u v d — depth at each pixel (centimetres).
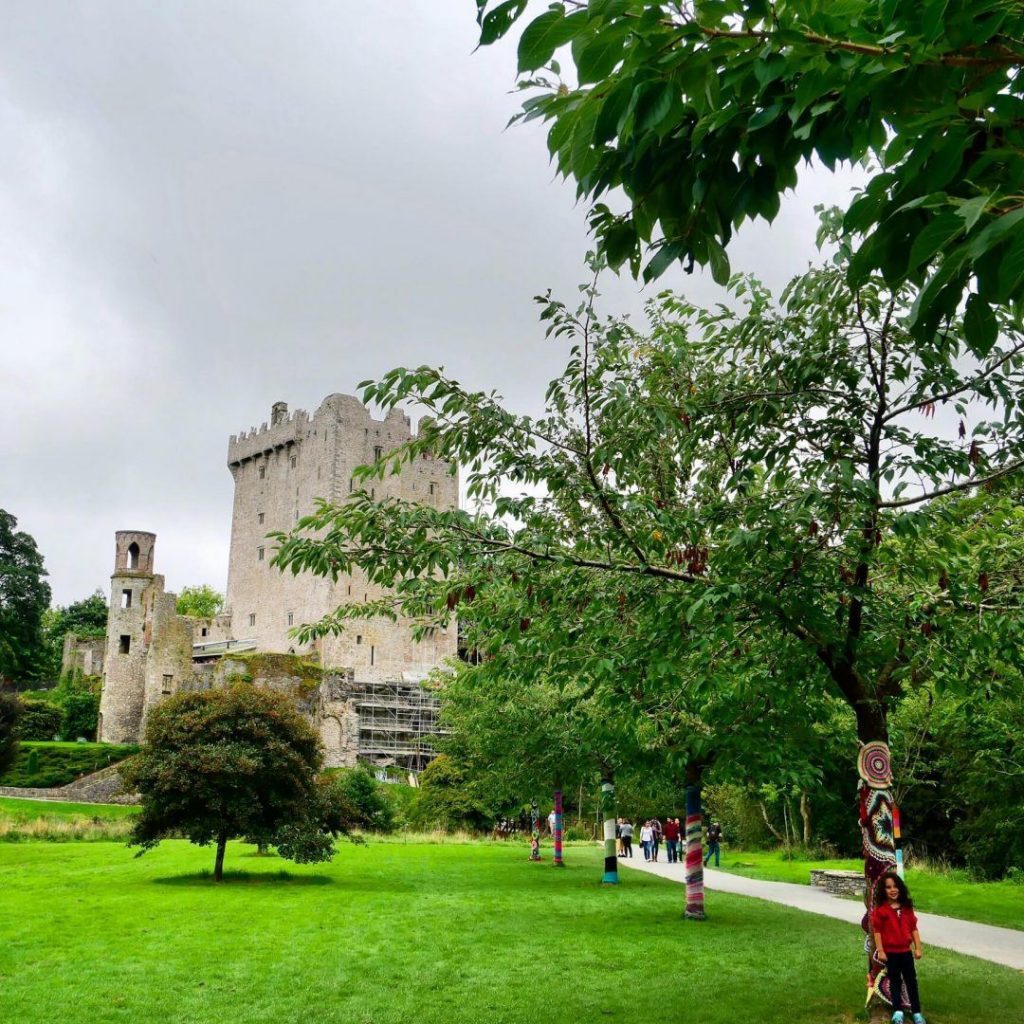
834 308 1002
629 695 1129
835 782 3812
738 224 443
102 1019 1023
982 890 2506
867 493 862
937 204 348
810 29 383
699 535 991
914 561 959
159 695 8275
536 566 1013
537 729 2525
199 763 2370
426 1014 1041
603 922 1748
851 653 1048
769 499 958
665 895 2241
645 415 1000
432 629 1222
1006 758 2544
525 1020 1013
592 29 364
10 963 1320
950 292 379
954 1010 1016
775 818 4766
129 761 2511
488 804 5334
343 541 977
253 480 10394
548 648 1116
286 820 2462
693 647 988
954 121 377
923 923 1811
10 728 4828
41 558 8175
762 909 1988
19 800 5612
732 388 1065
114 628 8569
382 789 5956
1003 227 303
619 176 448
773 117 399
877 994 1012
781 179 434
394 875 2684
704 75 382
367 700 8600
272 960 1350
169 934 1558
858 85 380
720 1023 977
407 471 9619
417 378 949
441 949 1445
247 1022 1016
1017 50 380
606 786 2508
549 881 2588
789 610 979
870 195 382
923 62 375
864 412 1019
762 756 1572
